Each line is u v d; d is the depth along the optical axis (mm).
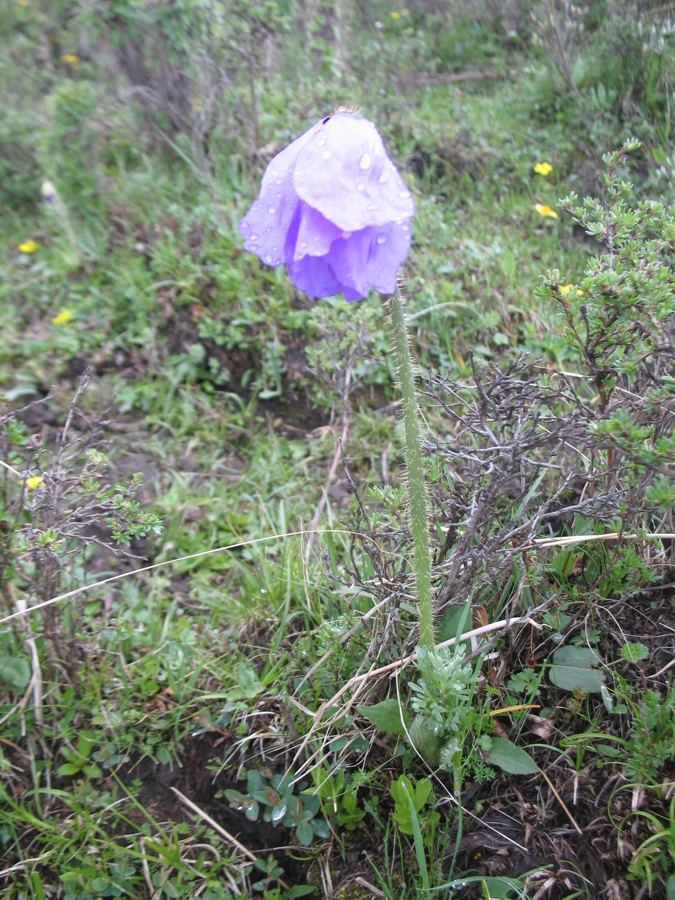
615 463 385
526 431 363
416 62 921
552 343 567
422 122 803
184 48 775
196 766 404
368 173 253
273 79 834
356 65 883
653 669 376
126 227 718
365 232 255
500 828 352
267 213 278
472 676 350
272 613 447
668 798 331
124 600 481
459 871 348
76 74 955
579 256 639
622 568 379
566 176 727
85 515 410
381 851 366
